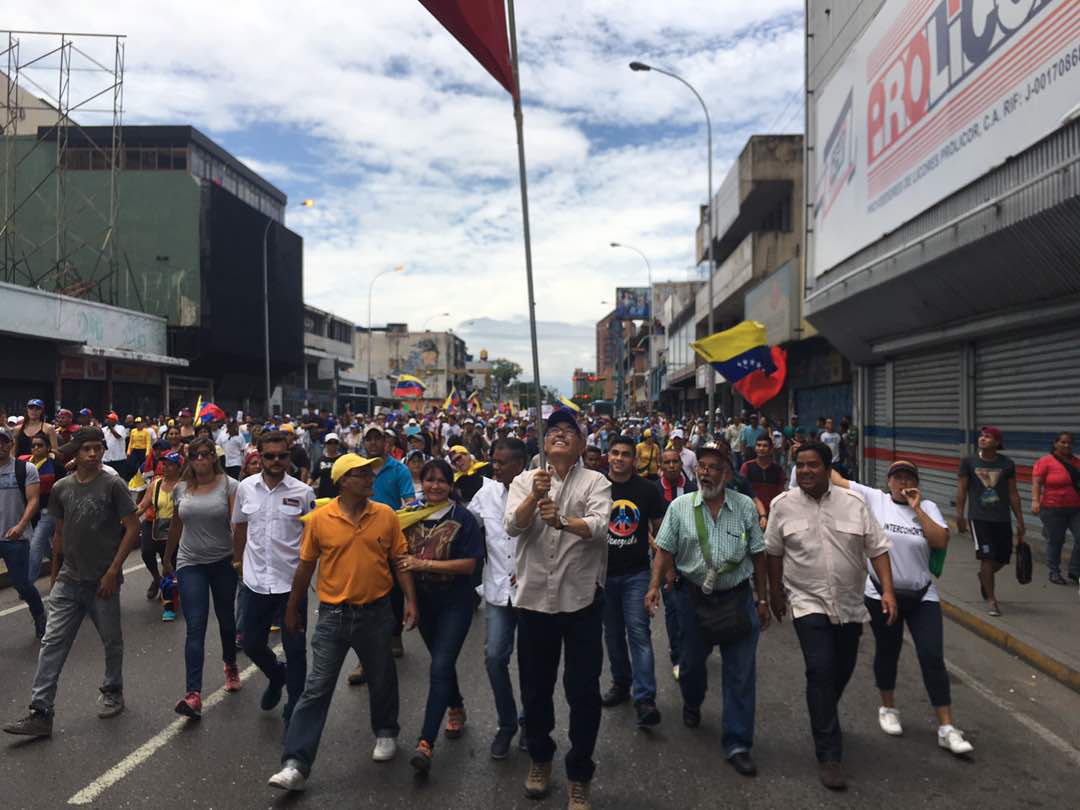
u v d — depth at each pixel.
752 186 30.03
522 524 4.16
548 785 4.32
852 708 5.64
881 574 4.75
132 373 31.22
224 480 5.71
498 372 140.50
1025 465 11.41
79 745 4.86
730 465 4.98
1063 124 8.59
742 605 4.79
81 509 5.23
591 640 4.16
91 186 36.16
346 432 19.73
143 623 7.69
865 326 16.05
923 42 12.28
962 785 4.43
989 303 11.42
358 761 4.70
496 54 4.45
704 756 4.80
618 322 79.31
